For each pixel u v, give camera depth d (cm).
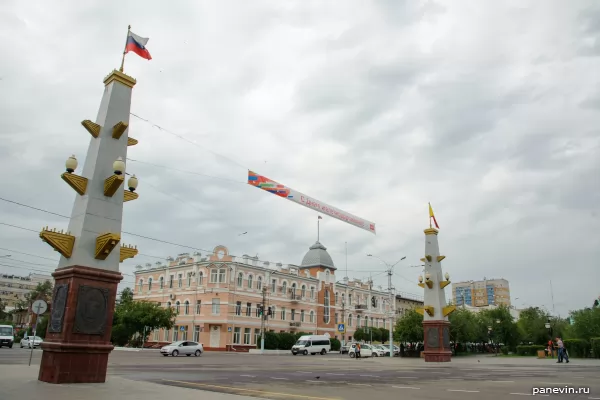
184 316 6669
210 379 1880
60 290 1538
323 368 2852
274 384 1706
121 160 1608
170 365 2823
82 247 1546
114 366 2595
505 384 1741
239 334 6481
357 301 9081
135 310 6025
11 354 3322
